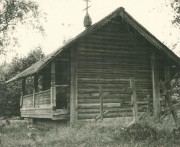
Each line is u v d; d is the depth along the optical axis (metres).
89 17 21.91
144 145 11.18
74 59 18.92
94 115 19.08
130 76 20.44
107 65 19.88
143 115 14.27
